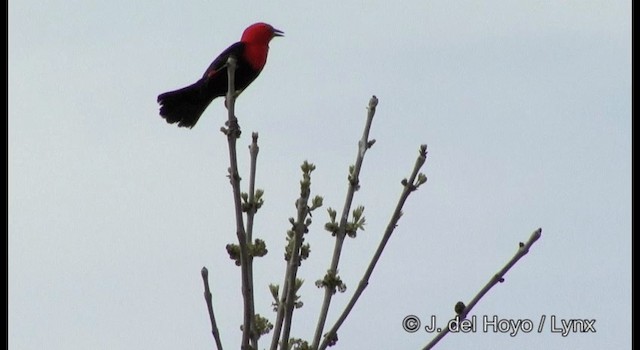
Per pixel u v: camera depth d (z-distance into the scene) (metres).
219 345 9.17
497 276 9.42
